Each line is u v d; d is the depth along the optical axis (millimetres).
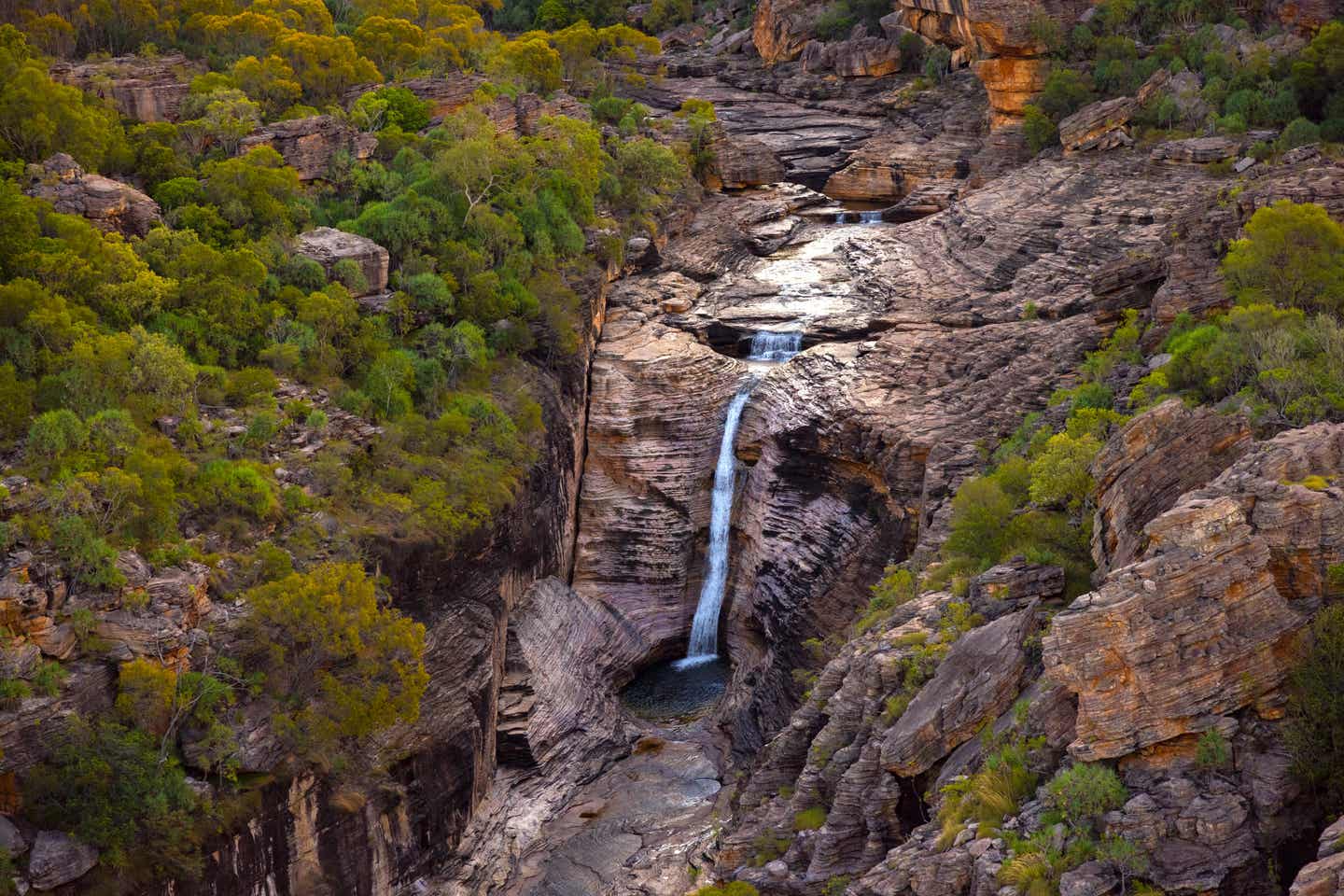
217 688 53625
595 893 59812
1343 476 40531
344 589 57094
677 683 84875
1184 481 45969
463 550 68812
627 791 70562
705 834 61438
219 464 62500
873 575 78000
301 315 74188
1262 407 52656
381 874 59125
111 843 49406
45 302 64750
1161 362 68688
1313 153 90125
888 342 89938
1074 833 37688
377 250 81688
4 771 48750
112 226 76438
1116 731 37656
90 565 53875
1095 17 126938
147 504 58375
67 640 52156
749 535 87688
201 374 68875
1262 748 37281
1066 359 80250
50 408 62094
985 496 58812
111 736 50250
